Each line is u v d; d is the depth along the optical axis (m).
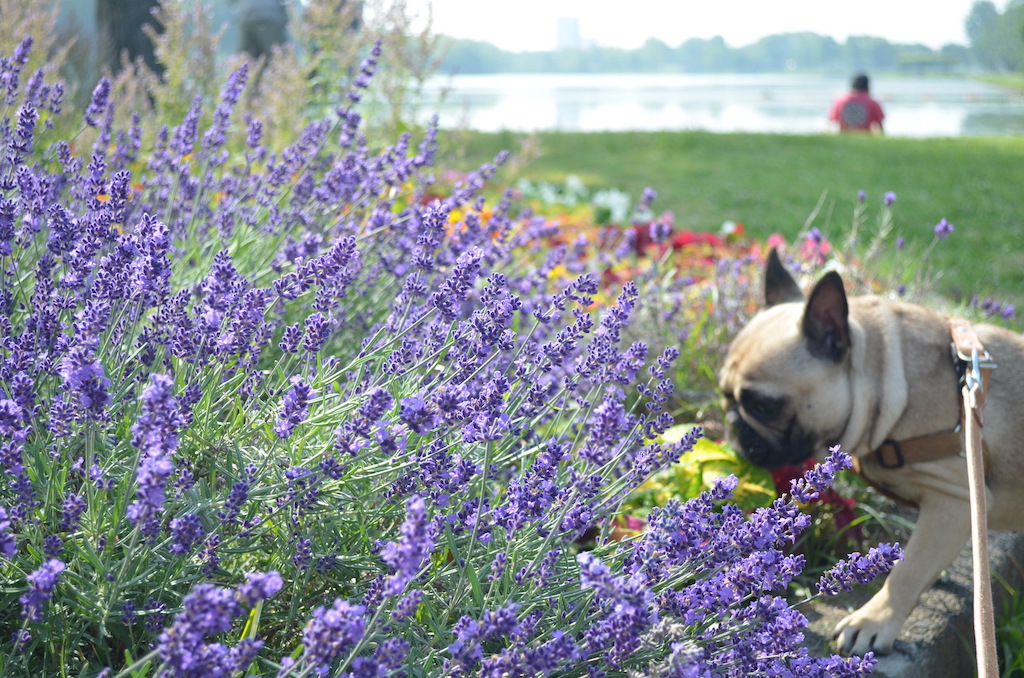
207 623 1.37
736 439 3.22
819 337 3.05
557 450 2.08
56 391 2.18
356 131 3.57
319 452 2.13
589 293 2.53
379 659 1.55
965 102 47.12
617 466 2.53
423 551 1.59
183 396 1.93
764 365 3.10
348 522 2.19
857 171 14.49
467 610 2.07
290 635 2.08
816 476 2.07
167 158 3.28
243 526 2.02
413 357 2.36
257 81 6.06
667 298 4.76
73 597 1.87
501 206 3.97
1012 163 15.46
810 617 2.93
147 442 1.66
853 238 4.89
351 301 3.10
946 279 7.43
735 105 42.44
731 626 2.06
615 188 11.77
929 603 3.00
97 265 2.30
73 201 2.99
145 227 2.22
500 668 1.71
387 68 6.21
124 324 2.23
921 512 3.05
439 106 6.52
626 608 1.69
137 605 1.91
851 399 3.06
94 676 1.86
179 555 1.87
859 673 2.04
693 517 2.03
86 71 6.58
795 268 4.85
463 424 2.06
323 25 6.00
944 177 13.90
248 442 2.29
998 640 3.08
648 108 38.66
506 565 2.09
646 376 4.09
